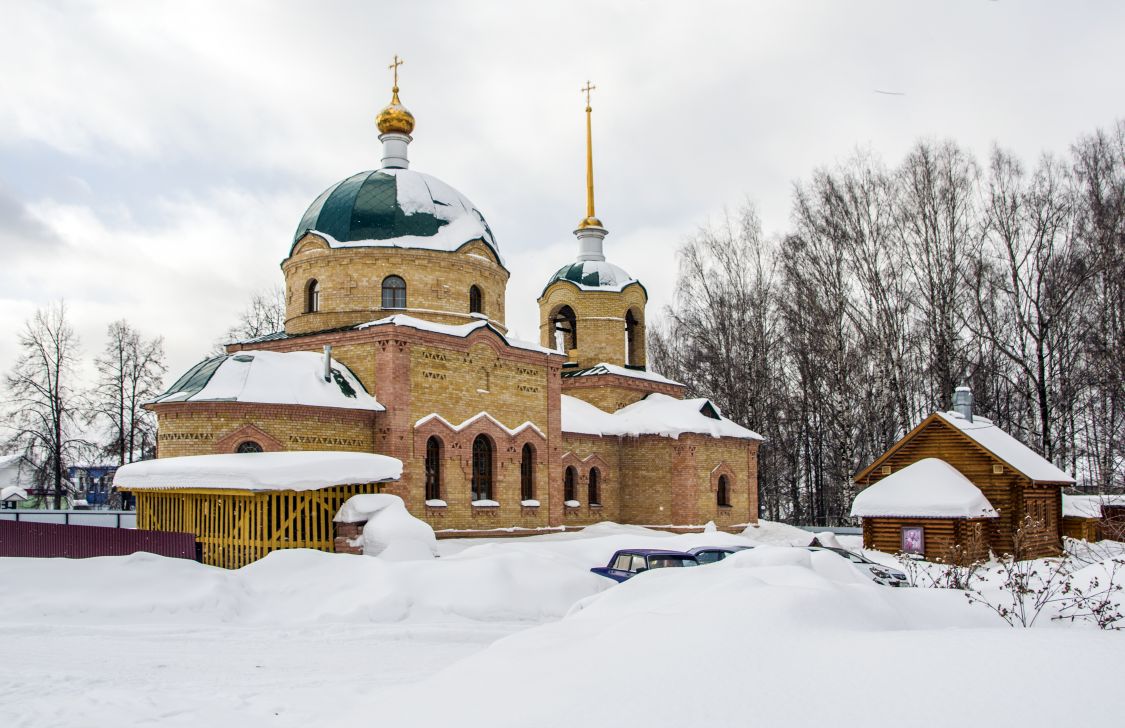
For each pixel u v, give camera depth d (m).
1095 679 6.02
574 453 40.00
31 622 15.52
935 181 41.53
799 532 43.94
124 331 52.00
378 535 23.84
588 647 7.93
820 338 42.97
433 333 32.16
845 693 6.27
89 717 9.79
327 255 35.19
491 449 34.66
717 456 43.25
